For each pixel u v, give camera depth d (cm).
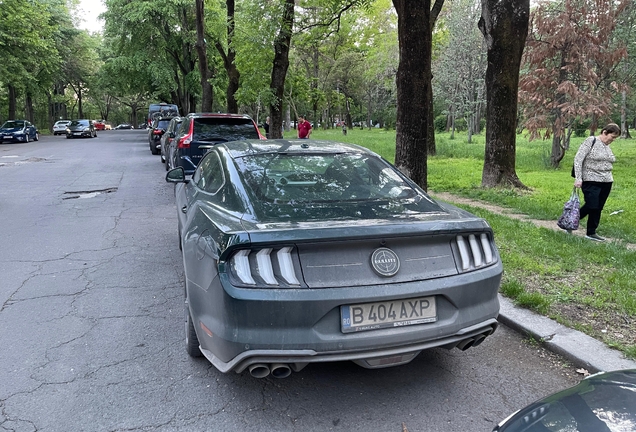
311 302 269
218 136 1078
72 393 321
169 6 3092
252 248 272
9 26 3106
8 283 525
